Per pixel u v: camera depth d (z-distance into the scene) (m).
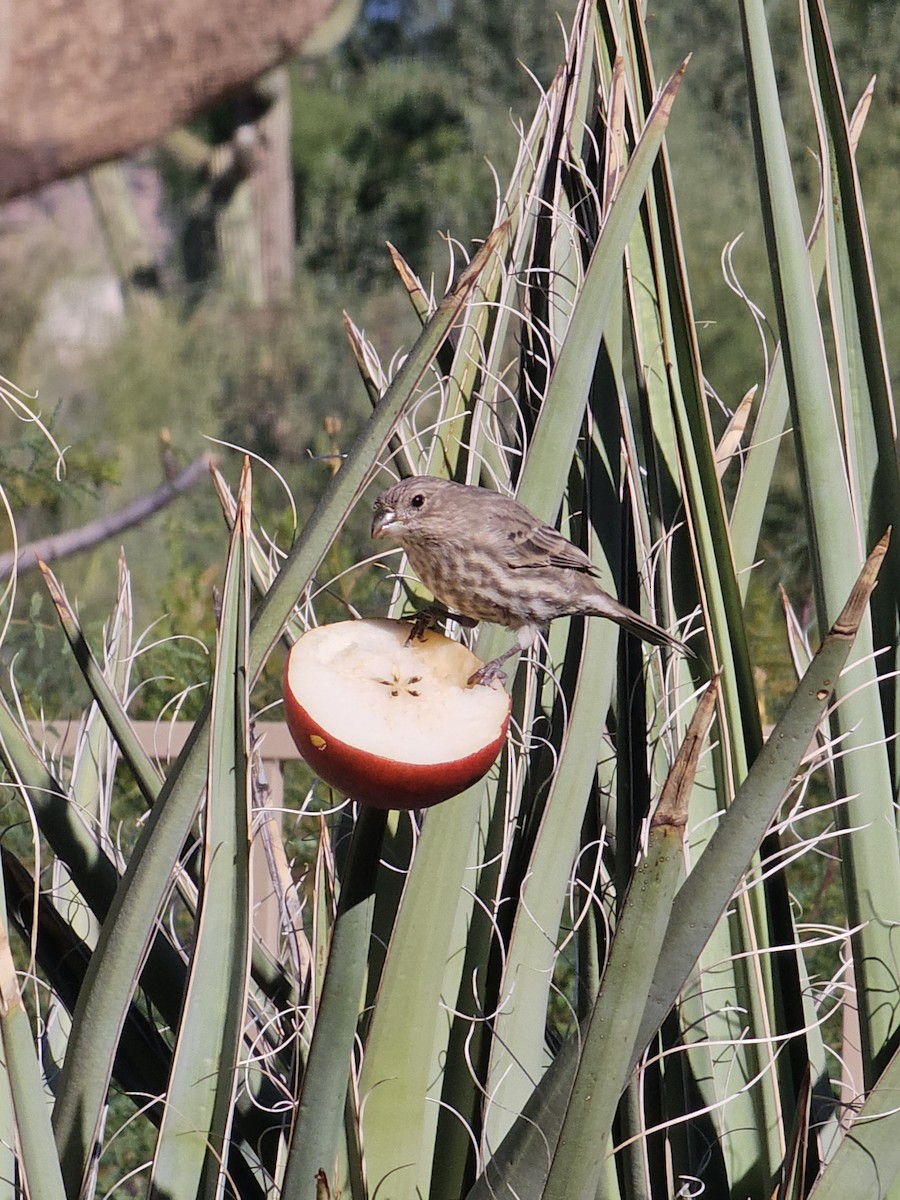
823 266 6.17
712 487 5.50
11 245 33.19
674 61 26.30
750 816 4.11
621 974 4.07
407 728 4.28
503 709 4.48
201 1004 4.73
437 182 34.16
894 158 24.30
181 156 36.12
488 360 6.12
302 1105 4.63
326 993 4.57
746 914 5.39
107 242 35.00
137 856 4.79
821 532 5.39
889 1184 4.67
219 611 5.41
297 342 30.73
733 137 25.84
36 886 5.27
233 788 4.68
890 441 5.66
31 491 15.64
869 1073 5.19
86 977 4.86
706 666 6.02
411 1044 4.99
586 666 5.58
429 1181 5.29
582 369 5.57
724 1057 5.61
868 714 5.30
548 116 6.14
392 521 6.14
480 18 33.12
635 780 5.77
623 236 5.42
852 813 5.28
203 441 29.30
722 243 23.61
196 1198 4.76
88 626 13.52
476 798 5.02
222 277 35.47
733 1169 5.51
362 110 36.97
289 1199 4.68
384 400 4.68
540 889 5.35
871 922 5.24
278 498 25.81
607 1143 4.27
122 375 30.56
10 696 10.45
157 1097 5.22
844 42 26.30
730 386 22.48
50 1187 4.55
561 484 5.73
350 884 4.51
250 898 4.65
